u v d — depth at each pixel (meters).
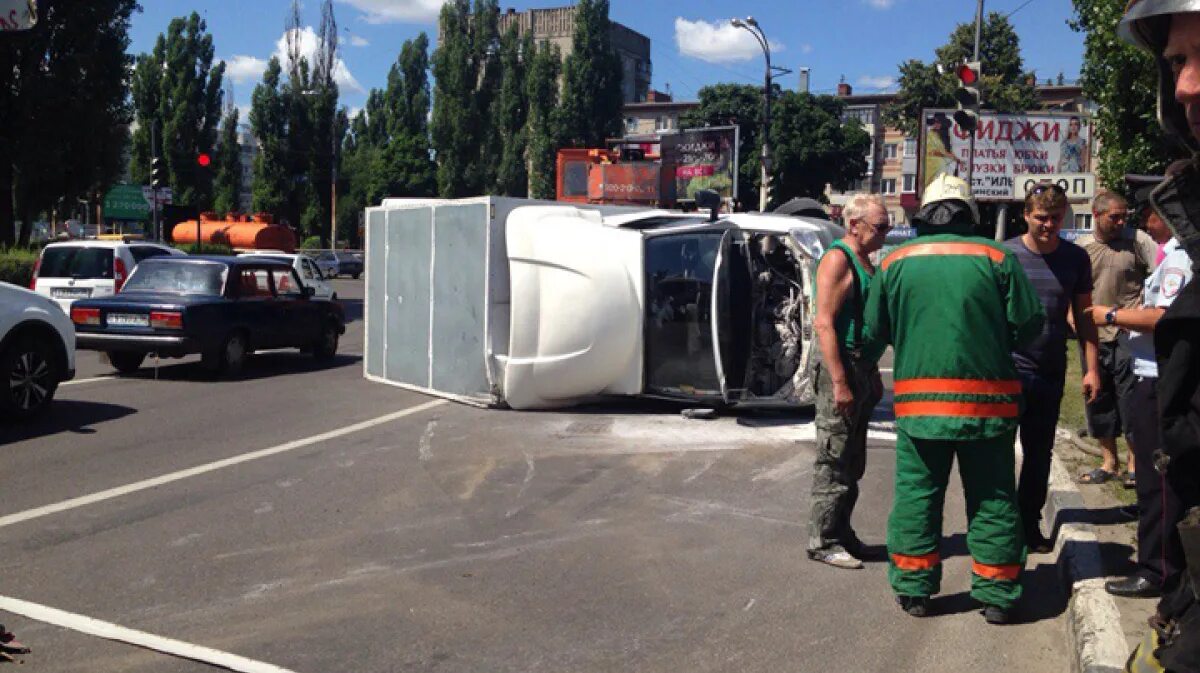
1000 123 29.69
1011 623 4.92
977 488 4.84
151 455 8.45
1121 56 15.31
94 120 26.58
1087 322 5.86
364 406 10.97
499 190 65.50
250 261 14.08
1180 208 2.31
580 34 63.56
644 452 8.66
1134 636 4.30
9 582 5.35
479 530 6.41
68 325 10.08
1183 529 2.36
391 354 12.53
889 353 17.48
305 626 4.79
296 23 67.19
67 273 18.05
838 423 5.62
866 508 7.07
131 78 28.61
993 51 48.56
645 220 11.19
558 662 4.42
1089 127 29.50
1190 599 2.54
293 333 14.59
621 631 4.78
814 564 5.79
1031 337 4.69
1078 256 5.81
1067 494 6.78
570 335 10.29
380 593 5.25
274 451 8.63
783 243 9.94
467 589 5.33
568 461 8.32
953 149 29.94
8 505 6.86
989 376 4.65
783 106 53.75
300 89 66.81
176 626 4.77
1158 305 5.14
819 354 5.64
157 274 13.55
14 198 28.14
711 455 8.55
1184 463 2.38
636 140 21.42
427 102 75.62
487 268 10.55
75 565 5.64
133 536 6.20
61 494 7.15
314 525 6.48
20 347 9.57
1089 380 5.92
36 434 9.25
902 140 73.94
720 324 9.83
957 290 4.62
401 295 12.27
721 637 4.72
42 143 25.64
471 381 10.97
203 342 12.78
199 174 63.25
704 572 5.64
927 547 4.91
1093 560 5.35
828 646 4.62
